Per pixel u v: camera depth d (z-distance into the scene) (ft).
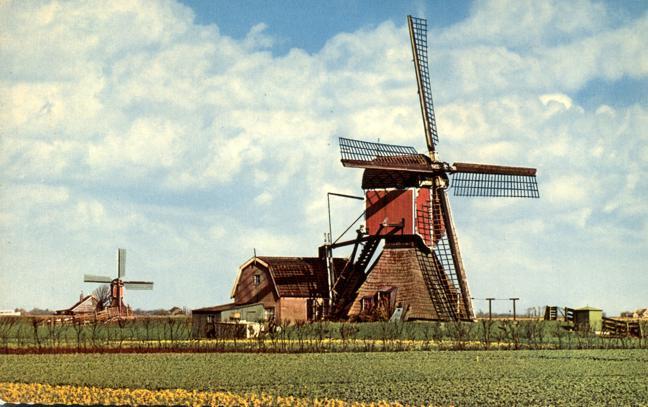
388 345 209.67
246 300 290.35
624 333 245.86
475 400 139.44
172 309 472.03
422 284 253.44
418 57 272.10
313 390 148.46
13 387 152.46
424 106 268.00
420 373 165.07
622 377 161.38
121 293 354.33
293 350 202.69
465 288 255.29
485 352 200.23
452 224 260.01
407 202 257.14
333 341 227.20
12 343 229.25
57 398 145.18
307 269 289.53
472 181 267.18
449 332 236.43
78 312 339.16
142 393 147.54
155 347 211.41
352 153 251.39
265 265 285.84
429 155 265.13
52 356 191.62
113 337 247.09
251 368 171.94
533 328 239.71
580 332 243.40
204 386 153.07
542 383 154.51
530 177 276.00
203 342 227.40
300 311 280.31
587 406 134.92
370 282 258.78
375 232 261.24
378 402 137.49
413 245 257.55
